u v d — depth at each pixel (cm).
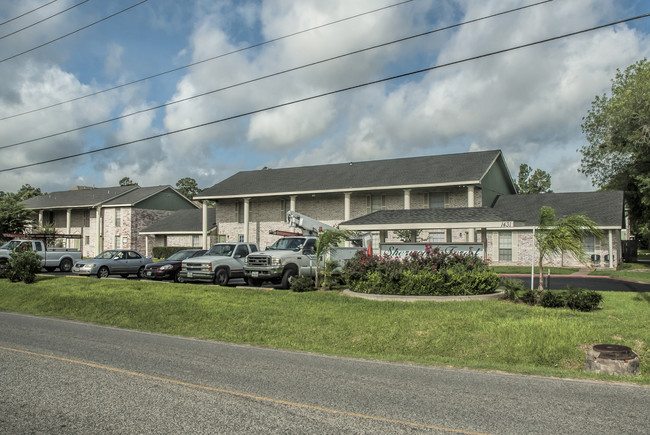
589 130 3944
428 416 527
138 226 4731
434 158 3566
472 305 1269
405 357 893
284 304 1400
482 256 1585
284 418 514
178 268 2152
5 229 4347
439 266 1487
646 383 698
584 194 3238
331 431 475
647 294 1518
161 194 5028
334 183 3544
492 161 3291
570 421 514
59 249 2961
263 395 602
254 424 493
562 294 1279
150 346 948
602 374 762
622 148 3478
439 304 1300
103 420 502
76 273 2367
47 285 1902
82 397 582
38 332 1098
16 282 2020
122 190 5172
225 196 3884
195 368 752
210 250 2084
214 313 1305
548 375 747
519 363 890
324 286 1708
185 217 4738
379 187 3275
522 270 2708
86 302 1515
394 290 1443
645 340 924
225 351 918
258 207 3969
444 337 1023
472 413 539
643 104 3175
